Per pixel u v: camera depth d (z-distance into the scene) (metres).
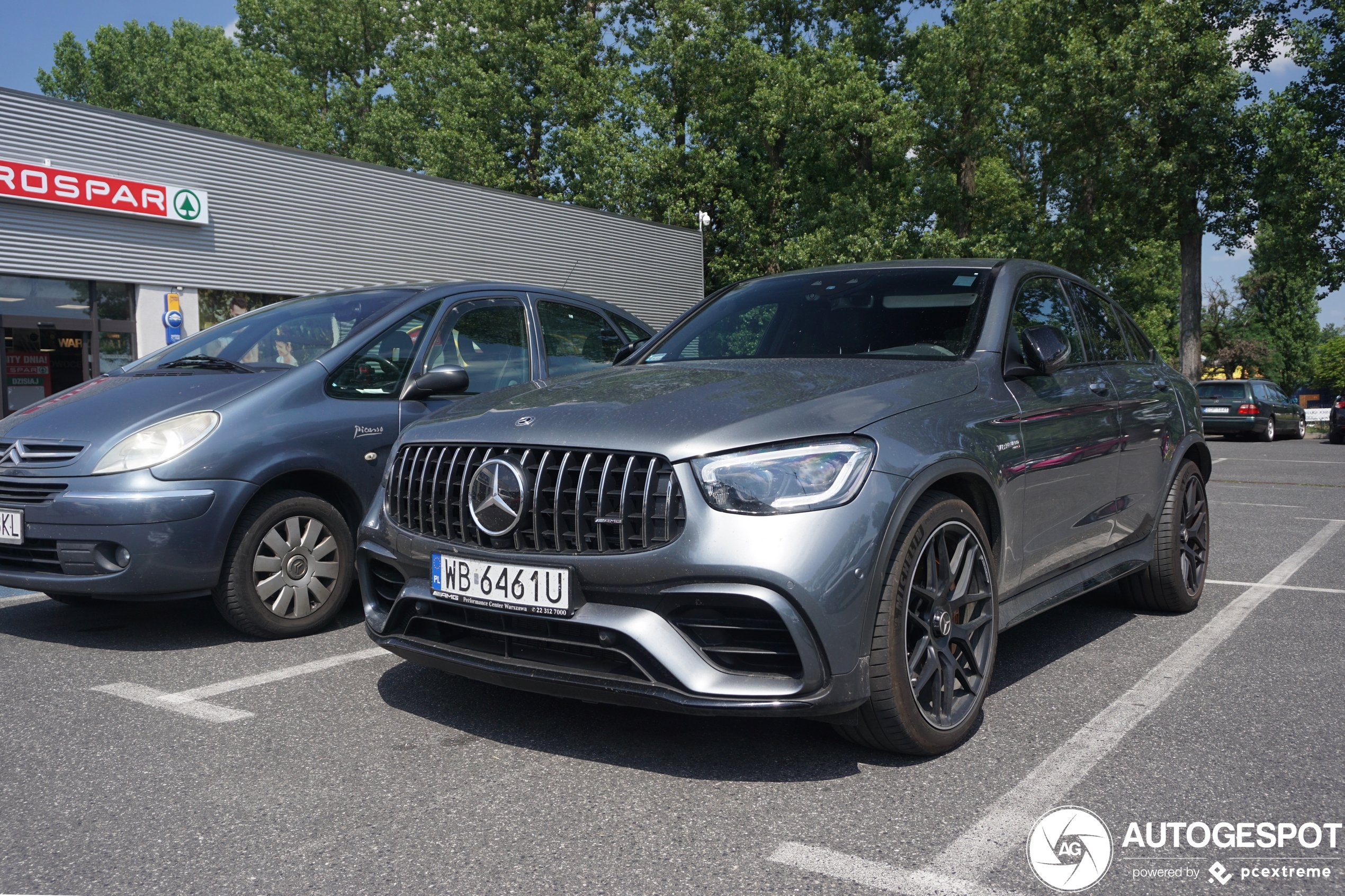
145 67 52.62
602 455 2.53
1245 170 23.59
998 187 33.03
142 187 14.20
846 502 2.40
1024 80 26.80
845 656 2.37
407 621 2.96
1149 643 3.96
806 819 2.26
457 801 2.38
